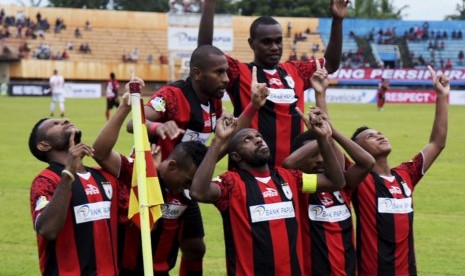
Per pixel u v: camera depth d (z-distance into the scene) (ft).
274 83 26.58
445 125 26.21
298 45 226.79
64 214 20.20
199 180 21.50
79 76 208.54
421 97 191.11
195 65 25.16
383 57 225.76
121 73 209.97
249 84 26.50
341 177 22.99
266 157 22.70
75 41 221.66
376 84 200.03
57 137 21.74
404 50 226.99
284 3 282.36
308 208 23.75
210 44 27.17
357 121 111.96
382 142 25.09
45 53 212.02
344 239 23.94
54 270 21.15
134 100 21.39
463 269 31.89
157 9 296.92
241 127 23.32
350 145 23.47
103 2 297.53
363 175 23.71
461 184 53.36
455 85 199.82
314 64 27.96
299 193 23.72
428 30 230.07
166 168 23.27
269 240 22.26
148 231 20.83
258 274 22.20
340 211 24.08
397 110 148.46
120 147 71.72
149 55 222.48
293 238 22.62
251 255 22.22
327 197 24.00
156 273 24.59
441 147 26.18
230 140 22.99
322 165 24.16
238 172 22.85
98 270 21.50
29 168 58.70
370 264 24.57
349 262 23.91
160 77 211.41
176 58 201.67
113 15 226.38
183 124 25.52
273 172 23.18
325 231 23.73
